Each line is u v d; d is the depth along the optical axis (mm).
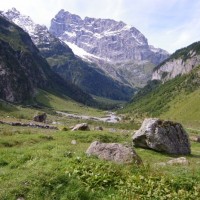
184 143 41812
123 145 23828
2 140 35188
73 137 41719
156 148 39531
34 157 20859
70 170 17469
